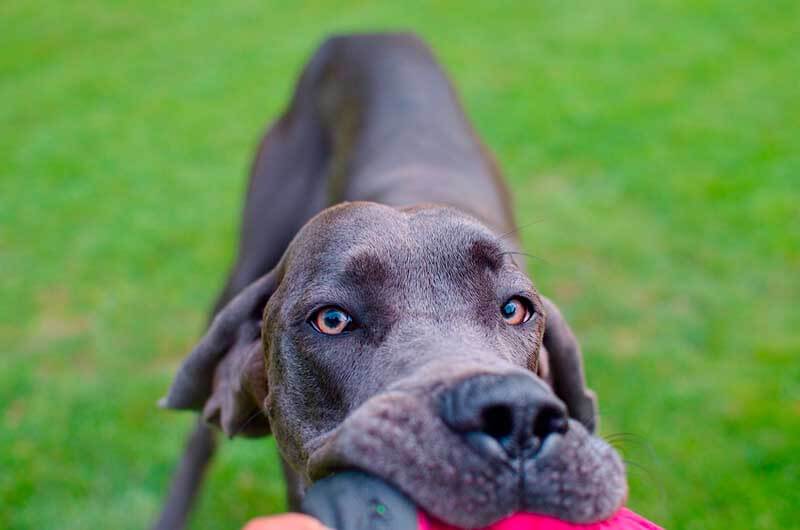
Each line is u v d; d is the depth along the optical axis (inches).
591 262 34.5
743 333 30.6
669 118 46.3
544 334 17.4
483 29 61.9
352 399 13.8
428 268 14.7
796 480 25.0
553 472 11.0
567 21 62.7
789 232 35.6
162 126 49.5
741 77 51.5
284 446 15.5
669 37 58.4
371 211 15.6
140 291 34.4
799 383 28.4
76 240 38.1
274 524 9.4
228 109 51.3
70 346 31.6
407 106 26.3
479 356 12.6
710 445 26.2
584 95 49.7
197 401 19.0
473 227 15.2
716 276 33.5
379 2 69.7
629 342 30.4
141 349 31.4
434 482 11.0
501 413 11.0
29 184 43.5
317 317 14.6
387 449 11.3
